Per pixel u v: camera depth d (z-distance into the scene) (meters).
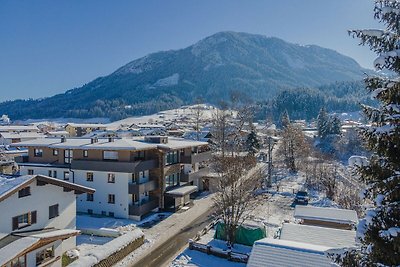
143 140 42.16
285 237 24.50
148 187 37.09
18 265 19.70
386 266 8.76
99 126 121.81
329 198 46.75
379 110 9.16
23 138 89.25
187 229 33.31
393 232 8.31
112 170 35.38
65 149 38.50
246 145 72.25
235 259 26.45
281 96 173.12
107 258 24.73
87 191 27.86
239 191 32.09
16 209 22.34
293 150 66.88
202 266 25.38
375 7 8.66
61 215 26.20
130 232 28.98
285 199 46.44
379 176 9.24
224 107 92.06
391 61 8.41
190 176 44.22
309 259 18.05
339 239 23.98
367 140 9.19
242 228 30.20
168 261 26.11
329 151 81.44
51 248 22.41
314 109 164.62
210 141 67.00
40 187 24.38
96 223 33.56
